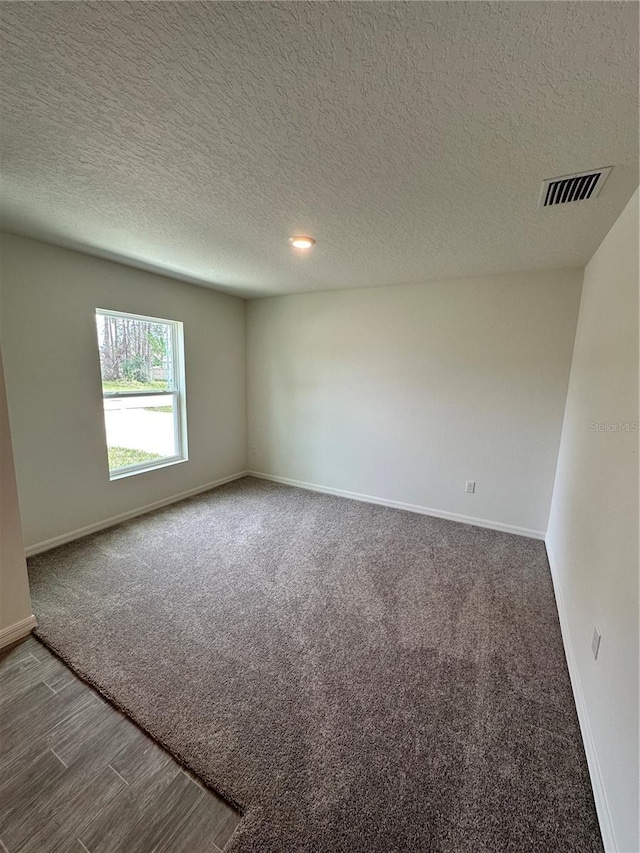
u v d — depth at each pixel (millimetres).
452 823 1147
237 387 4543
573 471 2318
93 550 2801
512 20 802
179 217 1986
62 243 2514
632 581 1149
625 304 1569
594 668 1413
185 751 1348
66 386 2775
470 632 2004
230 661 1774
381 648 1879
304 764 1311
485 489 3350
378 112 1113
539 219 1882
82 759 1316
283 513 3609
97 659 1764
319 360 4078
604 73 924
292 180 1558
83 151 1370
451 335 3324
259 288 3838
